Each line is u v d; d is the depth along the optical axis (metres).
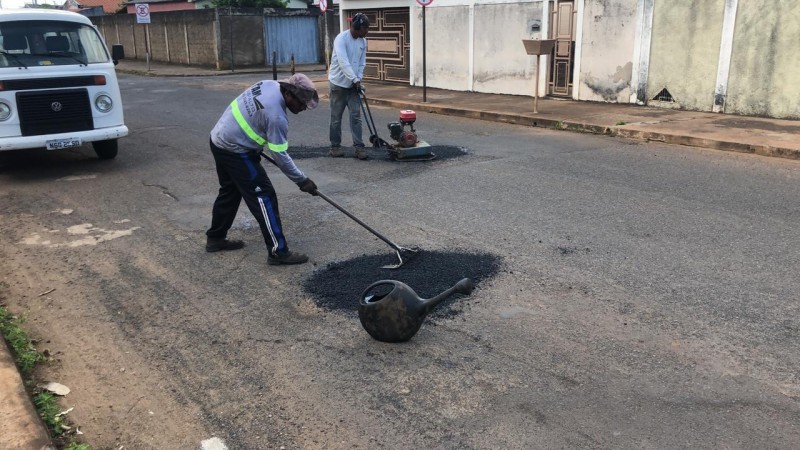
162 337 4.09
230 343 3.98
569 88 14.04
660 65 12.23
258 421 3.20
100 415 3.29
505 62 15.16
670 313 4.16
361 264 5.10
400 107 14.59
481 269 4.92
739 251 5.21
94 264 5.34
